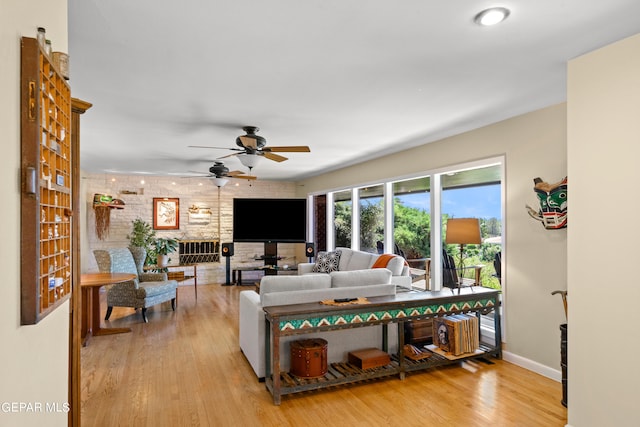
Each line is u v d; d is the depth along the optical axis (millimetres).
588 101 2297
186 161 6137
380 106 3326
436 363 3479
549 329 3393
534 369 3506
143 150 5211
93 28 1958
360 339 3625
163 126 3939
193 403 2900
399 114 3578
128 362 3729
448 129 4164
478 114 3598
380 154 5699
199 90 2895
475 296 3645
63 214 1399
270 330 3182
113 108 3322
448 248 4789
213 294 7180
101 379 3328
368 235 6574
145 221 8031
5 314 917
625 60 2117
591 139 2285
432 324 3965
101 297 6887
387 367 3350
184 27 1954
